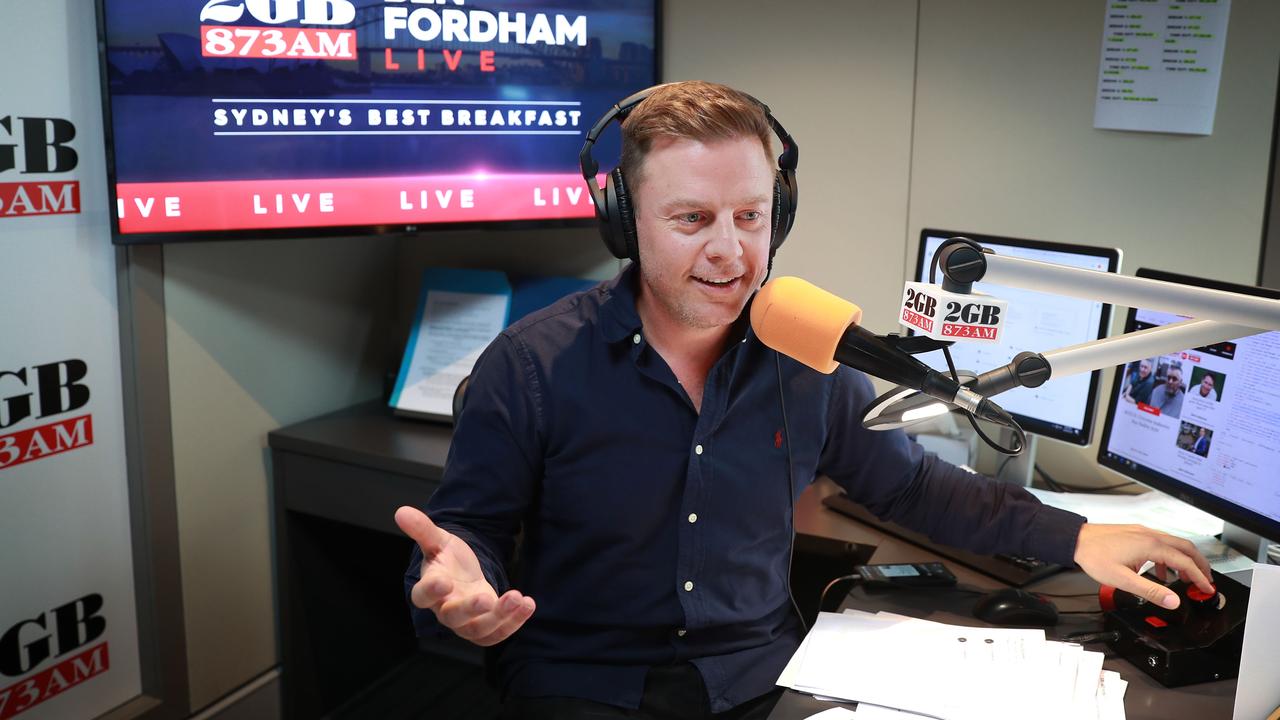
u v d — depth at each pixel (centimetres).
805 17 228
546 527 149
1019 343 195
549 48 227
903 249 231
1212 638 129
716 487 143
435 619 130
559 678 142
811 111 232
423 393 243
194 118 201
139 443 210
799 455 151
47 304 192
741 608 146
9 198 183
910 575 156
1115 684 127
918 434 202
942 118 221
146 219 200
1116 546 143
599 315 144
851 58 226
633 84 236
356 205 218
